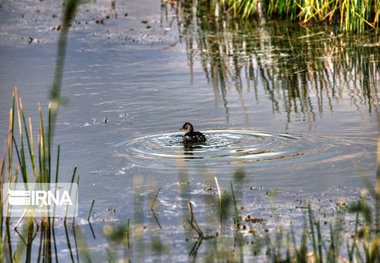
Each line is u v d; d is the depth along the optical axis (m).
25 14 47.00
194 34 40.09
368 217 12.89
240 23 42.84
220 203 13.67
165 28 42.19
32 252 12.45
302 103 24.16
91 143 19.61
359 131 19.72
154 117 22.66
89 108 24.06
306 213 13.57
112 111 23.59
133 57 34.12
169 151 18.56
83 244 12.61
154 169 16.95
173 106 24.23
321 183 15.28
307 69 30.30
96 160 17.92
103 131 20.92
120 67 31.72
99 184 15.96
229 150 18.39
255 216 13.55
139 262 11.63
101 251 12.26
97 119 22.50
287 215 13.52
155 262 11.62
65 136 20.47
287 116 22.22
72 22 44.56
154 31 41.31
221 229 13.01
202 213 13.87
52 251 12.41
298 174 16.00
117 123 21.89
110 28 42.47
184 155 18.06
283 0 42.22
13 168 17.45
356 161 16.77
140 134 20.52
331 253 11.19
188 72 30.48
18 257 12.20
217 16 45.47
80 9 50.09
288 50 34.59
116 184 15.91
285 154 17.72
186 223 13.40
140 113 23.28
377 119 21.11
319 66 30.72
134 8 50.31
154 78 29.25
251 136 19.75
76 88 27.38
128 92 26.59
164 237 12.71
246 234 12.70
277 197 14.56
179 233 12.90
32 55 34.44
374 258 10.34
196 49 35.84
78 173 16.84
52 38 38.97
